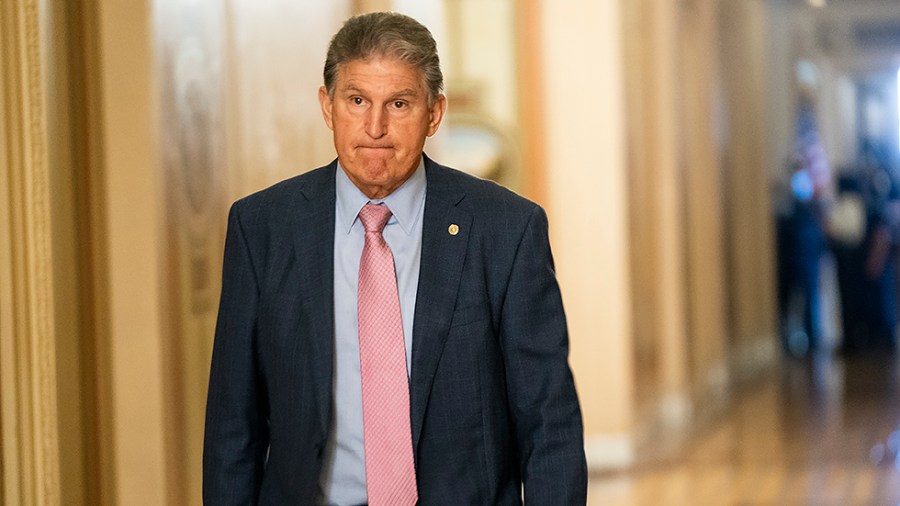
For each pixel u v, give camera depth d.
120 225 10.34
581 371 25.20
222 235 12.51
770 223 44.34
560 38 25.22
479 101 25.84
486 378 7.07
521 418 7.22
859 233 43.47
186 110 11.55
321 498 7.04
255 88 13.20
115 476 10.29
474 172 25.78
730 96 38.72
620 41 25.56
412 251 7.14
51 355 9.12
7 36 8.90
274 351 7.06
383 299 6.98
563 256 25.23
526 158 25.66
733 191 38.91
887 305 43.59
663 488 22.59
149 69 10.58
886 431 27.80
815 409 31.52
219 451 7.18
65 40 9.75
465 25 25.80
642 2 28.78
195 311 11.78
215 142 12.28
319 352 6.96
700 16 34.47
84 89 10.09
